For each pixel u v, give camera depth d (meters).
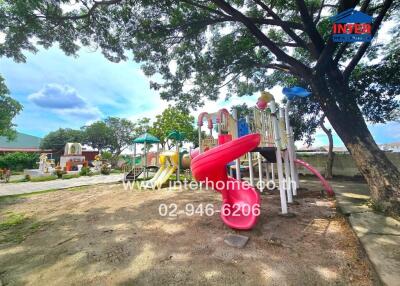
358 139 4.95
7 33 6.59
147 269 2.61
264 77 11.27
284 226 3.86
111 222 4.52
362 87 8.73
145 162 11.83
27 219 5.08
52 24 6.88
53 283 2.42
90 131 44.28
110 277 2.48
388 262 2.37
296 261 2.66
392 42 8.24
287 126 6.59
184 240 3.42
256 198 4.05
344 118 5.29
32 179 14.30
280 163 4.57
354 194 5.76
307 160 11.16
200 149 5.29
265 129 4.92
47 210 5.88
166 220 4.48
